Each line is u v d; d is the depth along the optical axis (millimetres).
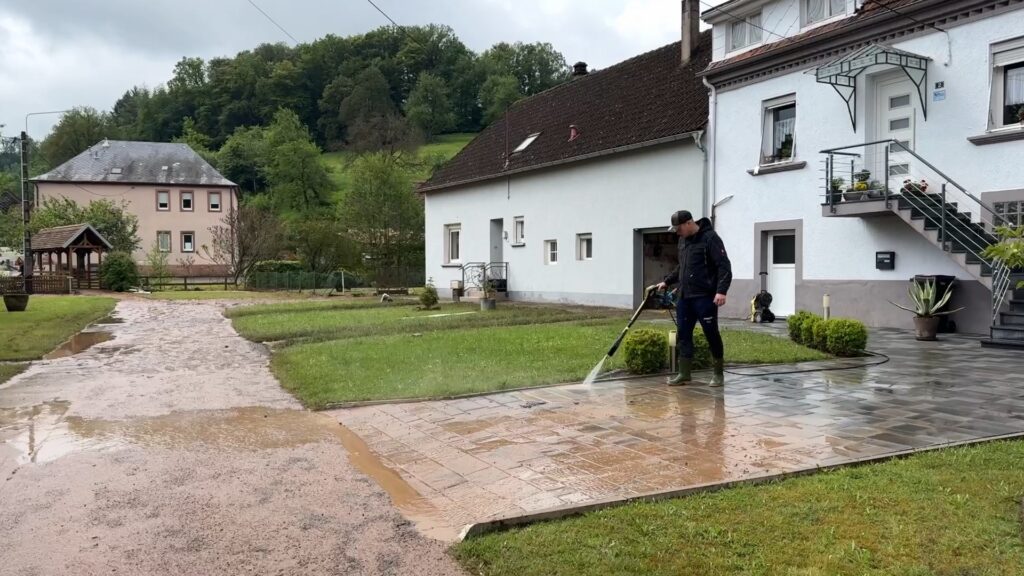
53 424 6590
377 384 8078
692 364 8492
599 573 3180
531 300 24000
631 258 19734
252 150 82312
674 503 3979
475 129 75812
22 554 3635
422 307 20703
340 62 77750
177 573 3410
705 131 17484
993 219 11891
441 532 3873
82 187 54969
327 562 3510
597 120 22203
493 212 25953
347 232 46562
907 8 12953
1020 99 11758
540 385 7801
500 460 5109
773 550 3350
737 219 16812
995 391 7156
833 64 13469
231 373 9602
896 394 7039
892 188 13578
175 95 88875
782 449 5086
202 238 57438
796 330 10742
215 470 5078
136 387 8539
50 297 30719
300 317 18203
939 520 3627
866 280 14039
